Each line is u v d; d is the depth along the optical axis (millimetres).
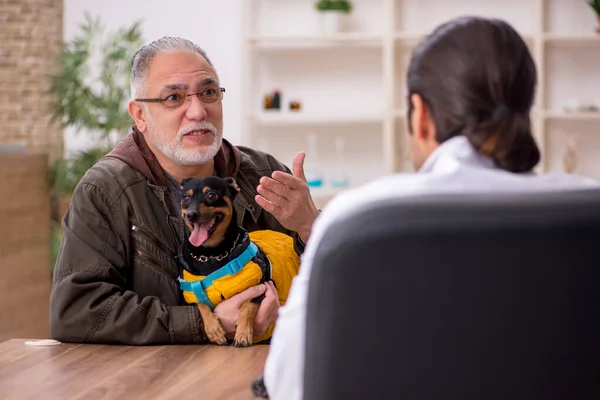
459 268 754
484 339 767
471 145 957
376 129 5492
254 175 2143
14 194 4172
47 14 5535
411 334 765
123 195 1857
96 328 1660
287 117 5324
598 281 768
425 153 1032
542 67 5250
